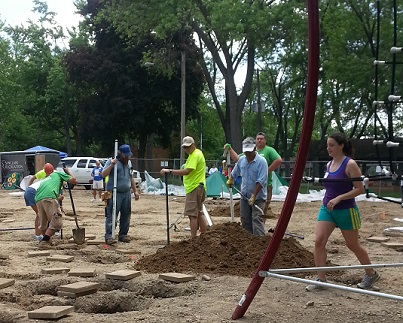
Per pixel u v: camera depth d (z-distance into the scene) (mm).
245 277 7766
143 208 21266
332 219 6934
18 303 6629
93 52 48969
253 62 38031
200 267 8172
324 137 47656
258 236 9008
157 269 8273
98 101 49281
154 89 48344
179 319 5711
